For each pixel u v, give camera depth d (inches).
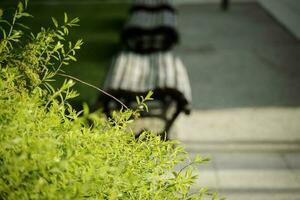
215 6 692.1
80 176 66.4
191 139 260.8
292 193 208.7
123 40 342.6
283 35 506.0
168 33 349.7
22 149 61.4
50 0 705.0
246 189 212.2
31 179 58.2
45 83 81.9
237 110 302.2
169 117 277.4
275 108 305.0
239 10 660.1
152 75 254.4
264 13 633.0
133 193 74.8
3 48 81.3
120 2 698.2
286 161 237.6
